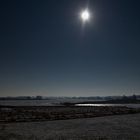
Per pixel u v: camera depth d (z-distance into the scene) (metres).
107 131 18.92
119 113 43.69
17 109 53.06
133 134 17.30
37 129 19.89
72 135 16.75
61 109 55.44
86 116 35.88
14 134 16.77
